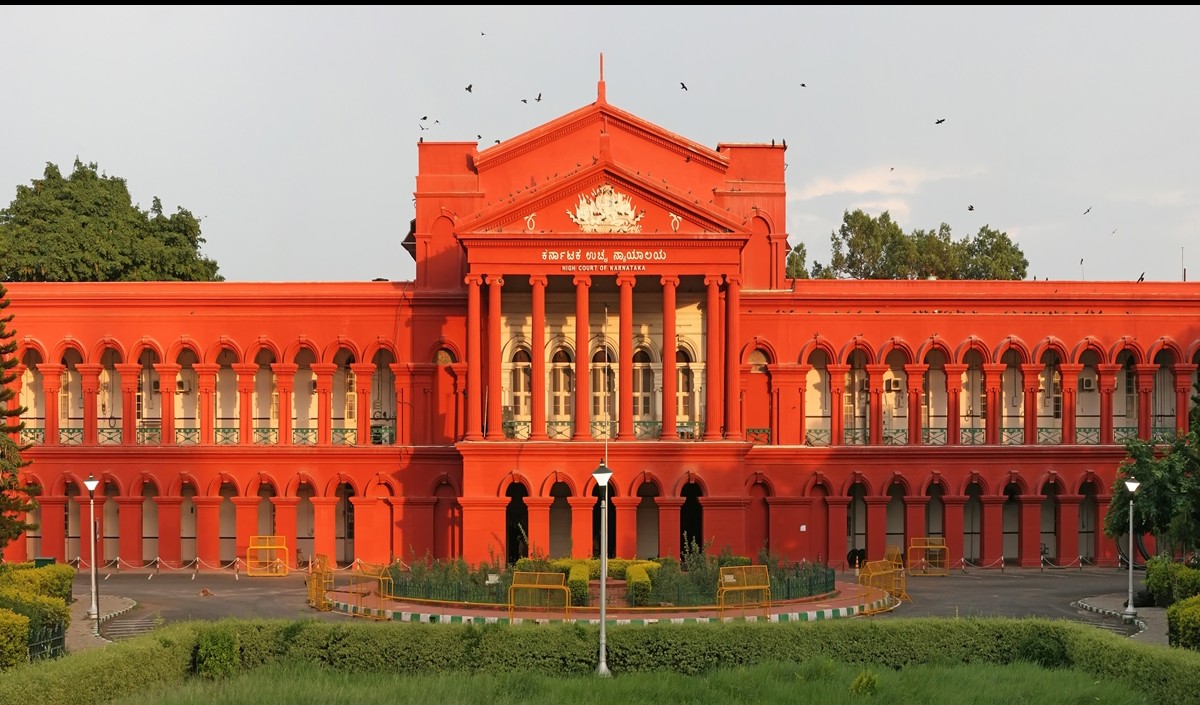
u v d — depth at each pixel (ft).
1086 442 187.42
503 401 178.50
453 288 183.73
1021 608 139.74
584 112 183.21
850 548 187.42
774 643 99.81
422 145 185.68
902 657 100.73
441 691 88.53
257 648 99.71
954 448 182.70
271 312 183.93
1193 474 150.00
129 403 183.32
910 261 316.81
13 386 185.47
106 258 237.45
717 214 167.12
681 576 130.41
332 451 180.24
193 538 186.29
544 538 165.48
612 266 167.84
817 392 189.57
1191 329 187.21
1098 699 86.48
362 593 135.85
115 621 130.21
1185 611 100.17
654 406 179.83
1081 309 186.60
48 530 180.96
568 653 98.68
